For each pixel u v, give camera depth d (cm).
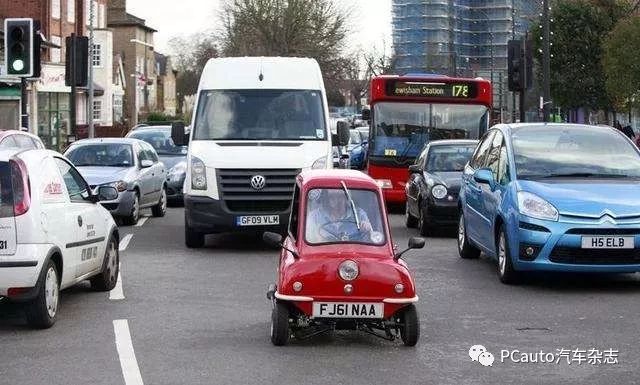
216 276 1492
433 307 1228
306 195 1053
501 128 1576
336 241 1022
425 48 11225
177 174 2920
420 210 2091
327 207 1046
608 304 1250
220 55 9619
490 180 1505
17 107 5562
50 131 6188
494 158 1551
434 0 11206
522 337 1050
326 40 9019
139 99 10912
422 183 2091
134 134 3244
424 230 2059
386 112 2762
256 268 1580
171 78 14112
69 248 1163
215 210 1789
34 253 1062
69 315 1172
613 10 6003
